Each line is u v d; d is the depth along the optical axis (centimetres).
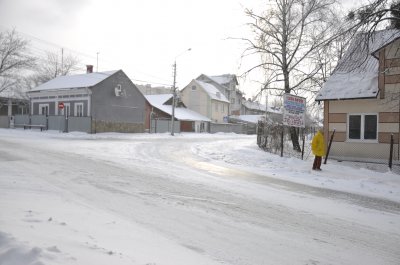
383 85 1756
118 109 4072
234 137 4575
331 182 1247
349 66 1287
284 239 611
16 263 355
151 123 4812
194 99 6862
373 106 1794
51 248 404
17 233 451
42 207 662
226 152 2048
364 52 1259
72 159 1462
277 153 2064
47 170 1145
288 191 1056
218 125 6619
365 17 1145
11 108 5525
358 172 1501
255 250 548
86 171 1172
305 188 1123
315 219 755
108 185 961
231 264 483
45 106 4262
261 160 1756
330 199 978
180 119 5631
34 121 4053
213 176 1244
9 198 714
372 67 1947
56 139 2694
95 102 3822
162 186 998
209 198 884
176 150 2150
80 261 386
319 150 1524
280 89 2477
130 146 2269
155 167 1376
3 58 5088
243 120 7594
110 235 536
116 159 1552
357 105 1842
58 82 4356
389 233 685
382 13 1135
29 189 832
